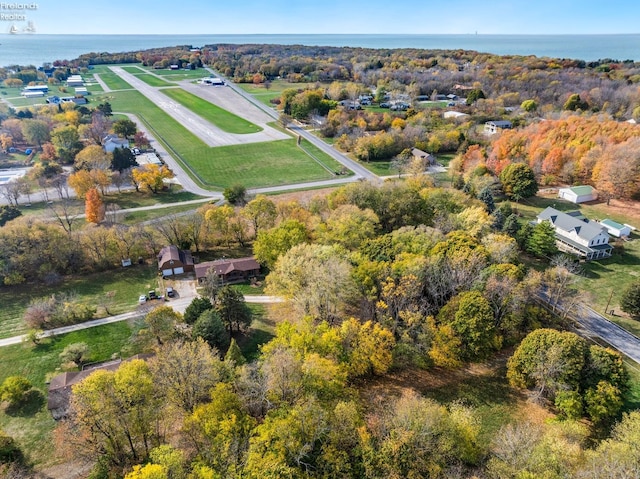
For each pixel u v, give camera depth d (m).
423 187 116.12
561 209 118.75
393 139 166.25
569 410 52.75
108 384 46.00
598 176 123.81
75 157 146.12
